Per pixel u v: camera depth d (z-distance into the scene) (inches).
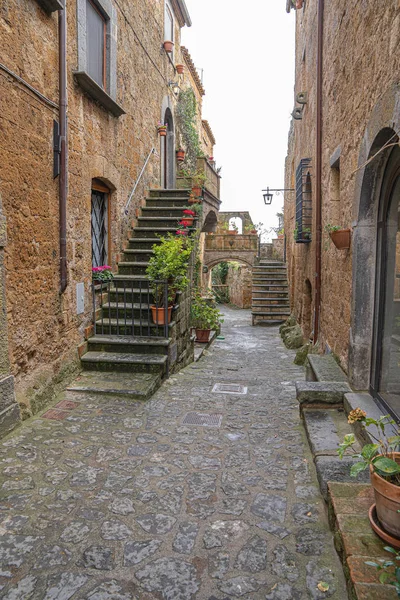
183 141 496.7
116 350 224.2
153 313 233.3
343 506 91.1
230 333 568.4
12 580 80.7
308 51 349.7
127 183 301.9
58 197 183.6
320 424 144.6
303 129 399.9
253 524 98.4
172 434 150.3
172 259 229.3
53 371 182.9
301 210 370.3
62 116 181.8
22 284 157.2
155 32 366.3
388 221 143.9
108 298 260.2
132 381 199.9
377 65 134.8
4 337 144.6
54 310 183.8
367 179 151.9
